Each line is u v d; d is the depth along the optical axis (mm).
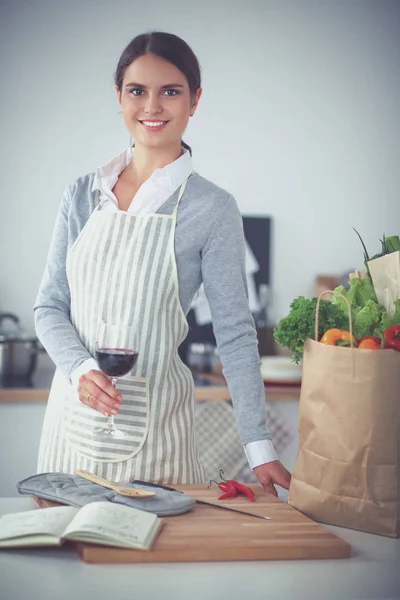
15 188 4277
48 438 1786
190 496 1498
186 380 1808
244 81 4539
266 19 4543
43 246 4297
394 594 1089
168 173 1768
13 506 1478
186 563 1176
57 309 1818
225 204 1768
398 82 4672
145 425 1707
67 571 1125
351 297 1476
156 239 1739
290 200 4605
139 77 1720
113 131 4363
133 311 1736
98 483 1450
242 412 1671
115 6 4348
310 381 1413
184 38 4461
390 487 1360
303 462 1442
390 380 1332
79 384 1610
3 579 1087
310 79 4605
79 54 4320
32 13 4277
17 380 3416
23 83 4277
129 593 1050
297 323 1426
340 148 4645
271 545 1209
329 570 1173
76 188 1850
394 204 4691
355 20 4625
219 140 4535
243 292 1760
